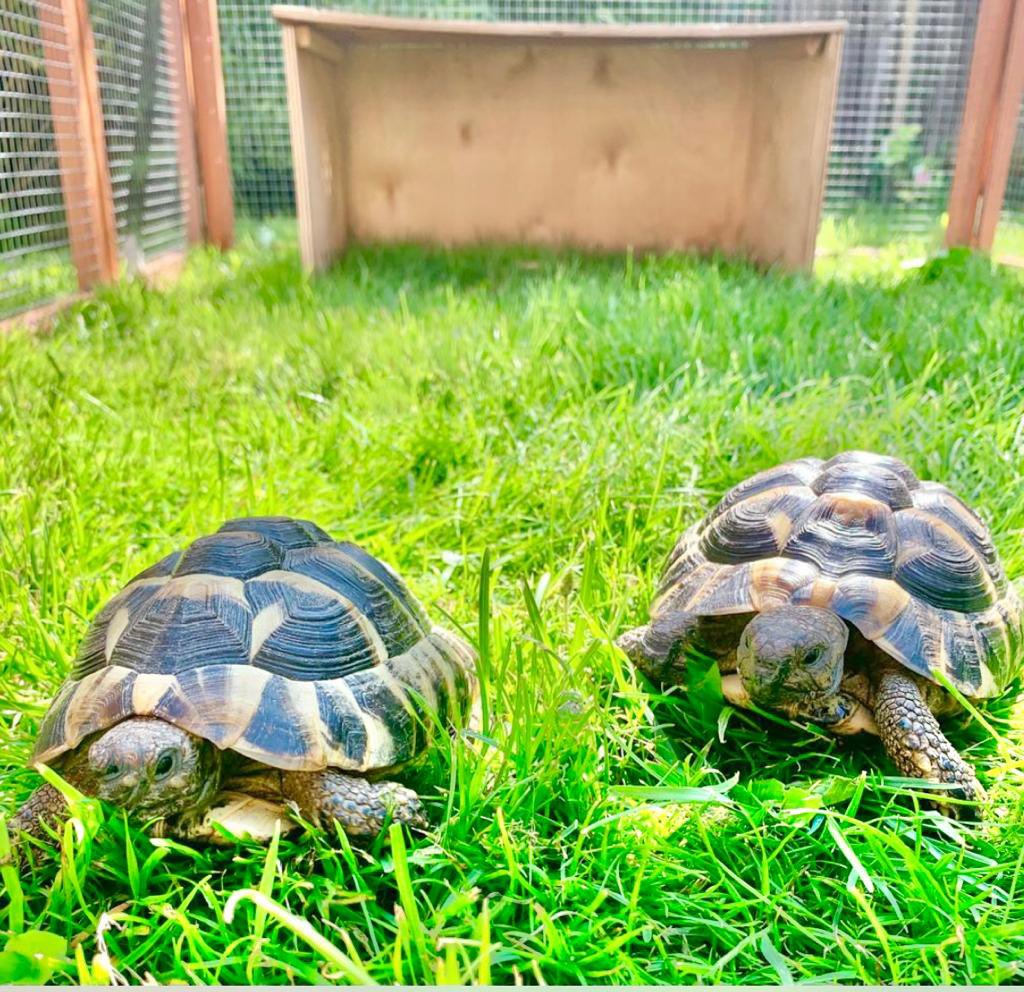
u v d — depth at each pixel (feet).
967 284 3.10
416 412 2.06
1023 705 1.24
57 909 0.86
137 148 3.68
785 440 1.85
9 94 2.65
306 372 2.33
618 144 4.02
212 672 0.92
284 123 4.82
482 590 1.06
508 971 0.83
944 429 1.86
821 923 0.90
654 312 2.56
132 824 0.89
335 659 0.98
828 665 1.06
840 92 4.91
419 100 4.00
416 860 0.89
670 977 0.83
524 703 1.02
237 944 0.81
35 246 2.91
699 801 0.97
